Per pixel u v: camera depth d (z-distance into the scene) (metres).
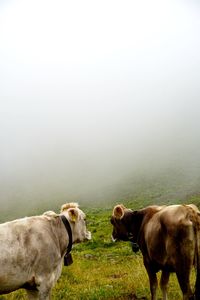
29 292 8.85
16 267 8.17
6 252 8.09
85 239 9.69
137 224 10.93
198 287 8.61
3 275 8.05
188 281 8.66
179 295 11.59
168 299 11.20
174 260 8.83
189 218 8.70
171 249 8.88
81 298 11.97
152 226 9.80
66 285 13.73
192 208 8.95
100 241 31.64
